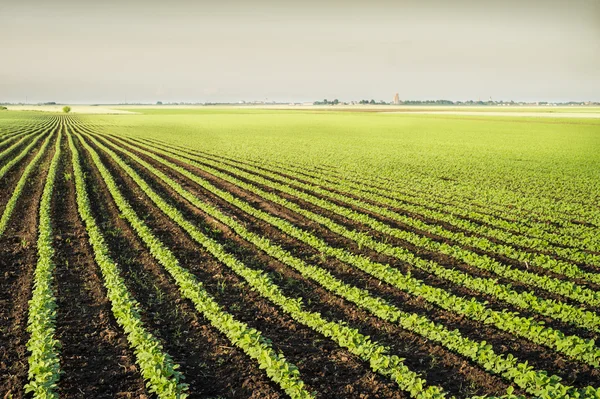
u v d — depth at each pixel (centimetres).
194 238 1783
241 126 8444
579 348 984
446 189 2755
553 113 14075
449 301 1213
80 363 984
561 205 2361
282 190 2648
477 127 8250
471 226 1948
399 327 1126
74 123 9125
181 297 1287
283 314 1199
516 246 1758
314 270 1428
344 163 3762
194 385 920
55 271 1445
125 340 1072
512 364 930
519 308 1229
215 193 2555
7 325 1119
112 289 1259
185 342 1066
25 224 1930
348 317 1180
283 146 5012
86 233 1822
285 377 886
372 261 1570
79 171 3025
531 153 4509
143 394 886
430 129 7800
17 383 914
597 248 1706
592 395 822
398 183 2936
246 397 885
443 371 955
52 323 1131
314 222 2034
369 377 939
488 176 3222
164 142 5316
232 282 1396
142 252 1634
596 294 1264
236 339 1038
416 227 1972
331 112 15525
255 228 1933
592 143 5503
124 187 2700
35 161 3491
